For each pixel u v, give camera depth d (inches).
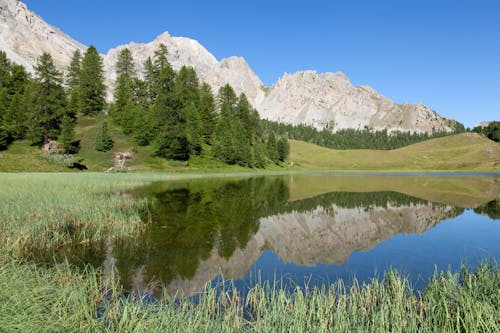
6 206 605.9
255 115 4618.6
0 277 282.4
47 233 522.6
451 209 952.9
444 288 283.6
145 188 1341.0
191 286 349.4
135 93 3371.1
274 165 4190.5
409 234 638.5
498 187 1701.5
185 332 222.5
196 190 1384.1
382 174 3400.6
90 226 598.2
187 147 2856.8
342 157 5610.2
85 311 246.1
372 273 399.5
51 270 362.9
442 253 498.3
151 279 369.1
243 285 353.7
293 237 607.5
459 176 2901.1
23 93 2866.6
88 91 3154.5
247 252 496.1
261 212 884.0
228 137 3166.8
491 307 243.4
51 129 2464.3
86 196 840.9
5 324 212.2
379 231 667.4
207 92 3973.9
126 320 234.7
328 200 1159.0
